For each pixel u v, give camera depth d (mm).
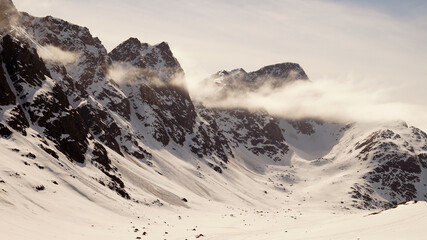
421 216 69375
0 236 68688
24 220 83312
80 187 121938
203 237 91062
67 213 99938
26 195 97250
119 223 108000
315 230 80688
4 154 112438
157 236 92938
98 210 113562
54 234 80000
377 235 63656
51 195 105562
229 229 117000
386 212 79750
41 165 119062
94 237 83938
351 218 95625
